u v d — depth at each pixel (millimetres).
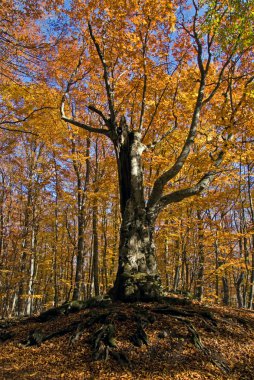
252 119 9523
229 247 14969
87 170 15391
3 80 10094
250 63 11414
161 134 13344
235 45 8875
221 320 7090
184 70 11828
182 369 5320
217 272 14414
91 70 11961
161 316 6770
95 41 10203
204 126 13062
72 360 5664
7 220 19125
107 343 5930
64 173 16281
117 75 12656
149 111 12453
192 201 12750
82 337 6309
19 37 8367
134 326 6379
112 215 19172
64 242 22203
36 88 9945
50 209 19219
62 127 12695
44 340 6551
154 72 10789
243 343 6348
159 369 5301
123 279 7875
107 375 5137
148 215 8906
